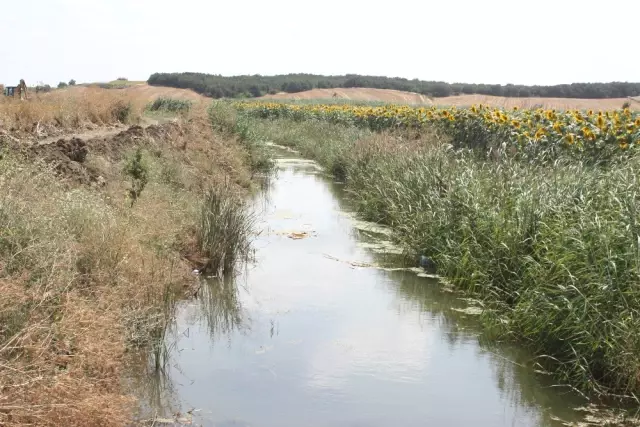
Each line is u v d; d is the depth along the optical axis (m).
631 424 5.14
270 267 9.34
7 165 7.07
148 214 8.55
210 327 7.02
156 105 36.12
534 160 10.73
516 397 5.57
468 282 8.45
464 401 5.48
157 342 6.01
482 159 12.35
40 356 4.31
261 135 26.12
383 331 7.00
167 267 7.66
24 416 3.93
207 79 71.88
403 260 9.80
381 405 5.35
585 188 7.89
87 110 15.84
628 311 5.70
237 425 4.95
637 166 8.45
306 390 5.59
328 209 13.72
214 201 9.95
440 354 6.44
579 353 5.93
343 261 9.73
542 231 7.62
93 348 4.91
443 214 9.55
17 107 13.17
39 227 5.95
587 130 10.72
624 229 6.32
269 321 7.24
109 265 6.57
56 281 5.34
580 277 6.34
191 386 5.59
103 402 4.37
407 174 11.59
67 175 8.84
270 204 14.16
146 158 11.36
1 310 4.58
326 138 23.58
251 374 5.87
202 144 16.70
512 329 6.96
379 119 22.23
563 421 5.18
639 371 5.45
